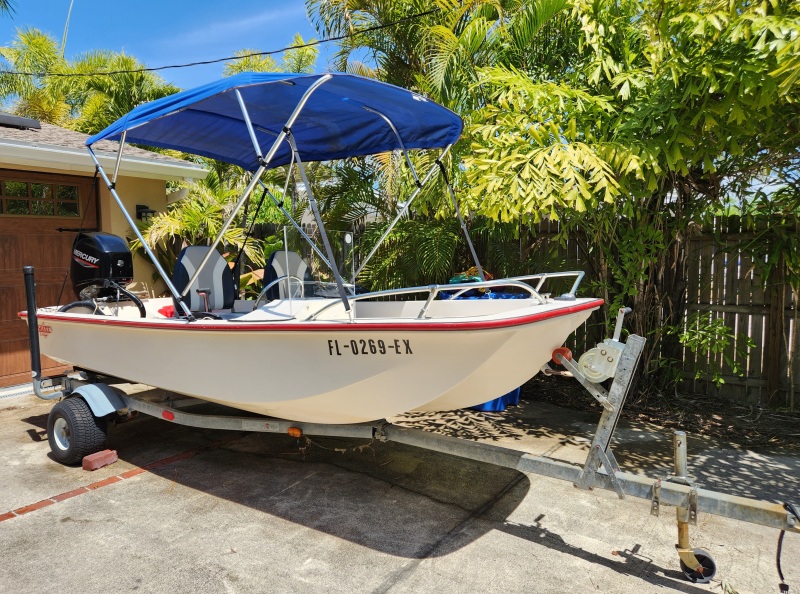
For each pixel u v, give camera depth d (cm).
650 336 595
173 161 749
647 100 479
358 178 776
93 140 402
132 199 772
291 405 348
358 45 756
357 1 733
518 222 598
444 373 300
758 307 571
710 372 599
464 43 611
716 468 428
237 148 539
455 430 522
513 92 486
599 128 490
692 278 606
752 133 432
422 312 307
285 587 279
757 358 578
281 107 435
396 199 735
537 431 518
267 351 342
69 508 363
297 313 378
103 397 433
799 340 550
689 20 429
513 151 458
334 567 296
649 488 283
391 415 334
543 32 631
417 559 304
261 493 386
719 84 415
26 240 662
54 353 506
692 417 547
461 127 445
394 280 682
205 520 347
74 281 486
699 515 357
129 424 539
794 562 301
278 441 489
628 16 529
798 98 414
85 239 473
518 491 390
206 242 834
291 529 336
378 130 492
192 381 388
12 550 312
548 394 636
